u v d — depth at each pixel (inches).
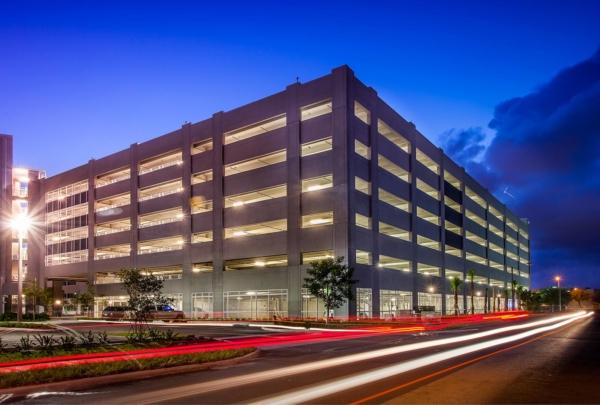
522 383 517.0
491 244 4163.4
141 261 2810.0
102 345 849.5
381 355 805.2
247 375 600.4
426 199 2810.0
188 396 464.4
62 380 534.9
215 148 2517.2
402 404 414.6
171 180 2711.6
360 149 2228.1
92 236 3120.1
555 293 6727.4
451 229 3334.2
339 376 574.9
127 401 446.9
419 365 663.8
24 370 575.5
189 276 2546.8
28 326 1609.3
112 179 3171.8
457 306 2952.8
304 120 2213.3
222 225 2442.2
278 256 2271.2
